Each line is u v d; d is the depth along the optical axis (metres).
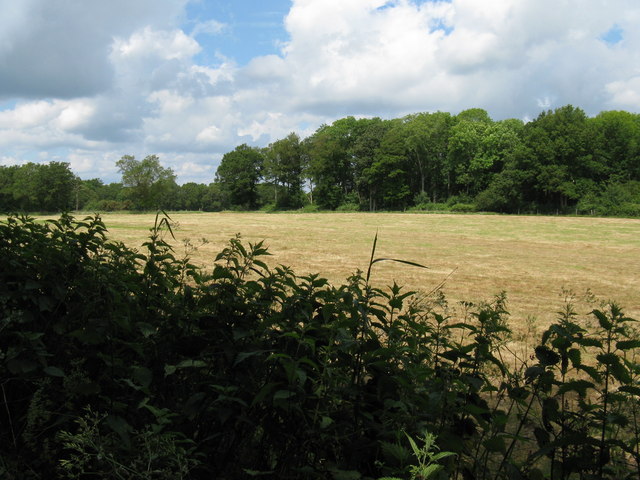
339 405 2.15
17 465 2.17
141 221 56.03
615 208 78.06
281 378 2.14
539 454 2.13
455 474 2.23
